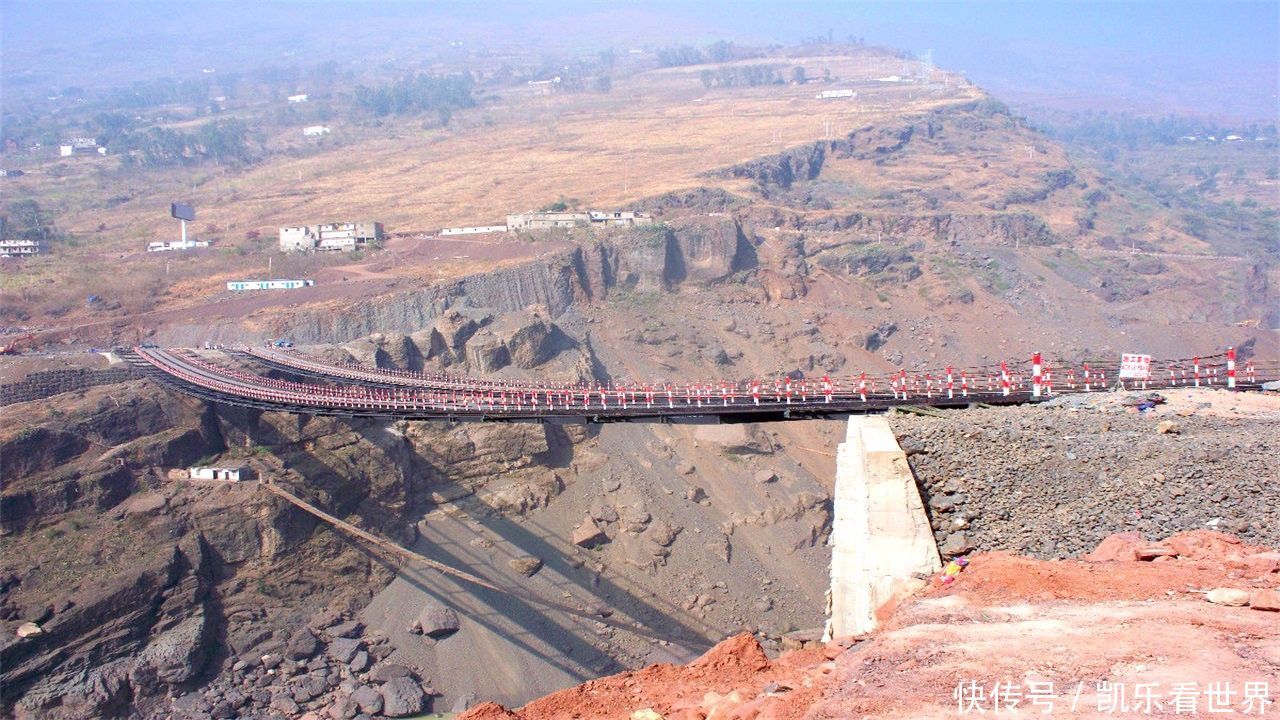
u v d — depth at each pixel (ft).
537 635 419.33
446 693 385.09
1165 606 97.30
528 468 511.40
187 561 400.06
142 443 423.23
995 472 136.46
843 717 83.51
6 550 372.99
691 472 537.24
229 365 474.90
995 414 159.22
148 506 403.75
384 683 379.96
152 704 361.10
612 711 100.27
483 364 574.56
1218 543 113.29
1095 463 134.31
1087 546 120.67
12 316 628.69
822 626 451.94
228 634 394.73
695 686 104.78
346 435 471.62
